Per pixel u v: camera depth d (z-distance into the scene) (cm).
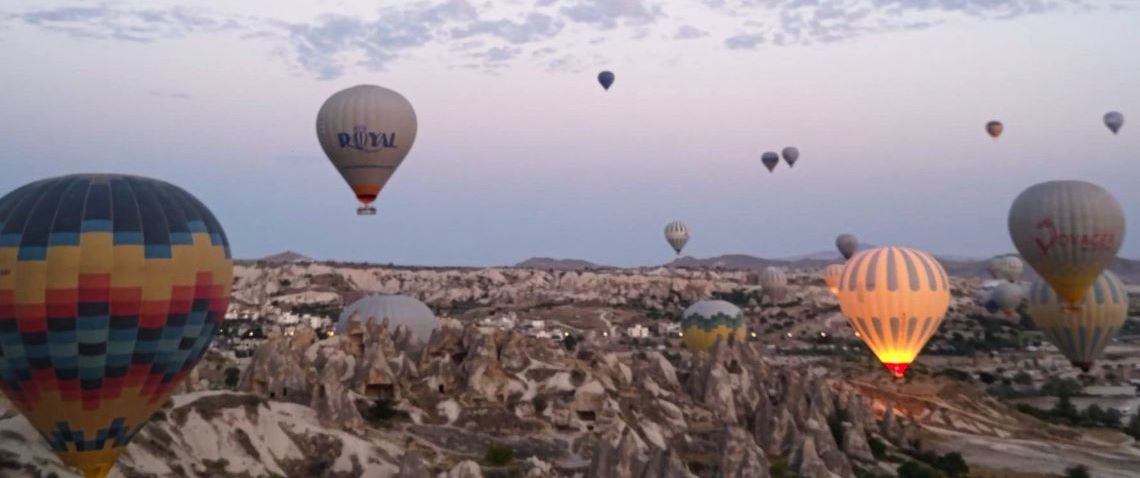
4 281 4350
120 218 4522
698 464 6731
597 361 8038
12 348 4391
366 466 5997
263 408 6162
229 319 18950
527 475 5819
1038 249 7894
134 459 5212
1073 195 7750
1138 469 8444
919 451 8531
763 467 5919
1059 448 9212
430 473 5769
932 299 9356
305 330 8750
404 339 8631
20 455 4897
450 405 7212
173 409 5731
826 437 7438
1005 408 11056
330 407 6600
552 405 7294
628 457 5519
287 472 5831
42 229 4428
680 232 19862
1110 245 7725
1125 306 9300
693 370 8700
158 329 4528
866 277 9519
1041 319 9594
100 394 4484
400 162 7319
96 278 4381
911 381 11638
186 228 4681
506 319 19875
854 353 16862
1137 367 16425
